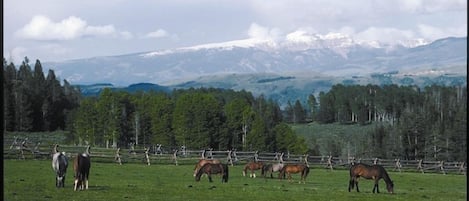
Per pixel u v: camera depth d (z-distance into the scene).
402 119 107.00
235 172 48.25
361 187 37.50
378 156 103.75
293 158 61.69
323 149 128.38
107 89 112.25
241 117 105.06
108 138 109.81
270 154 63.16
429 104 107.56
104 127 110.06
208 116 103.44
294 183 39.53
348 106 172.62
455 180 48.25
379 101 160.25
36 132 117.75
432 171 58.84
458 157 91.62
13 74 119.69
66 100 134.62
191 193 28.80
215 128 103.81
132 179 37.22
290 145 104.69
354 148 121.12
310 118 193.12
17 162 44.97
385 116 159.00
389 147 101.62
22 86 119.06
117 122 109.75
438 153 93.88
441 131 95.12
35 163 44.69
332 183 40.62
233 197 27.77
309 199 27.97
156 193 28.12
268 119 127.75
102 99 111.31
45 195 25.12
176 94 161.62
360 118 165.50
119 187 30.47
